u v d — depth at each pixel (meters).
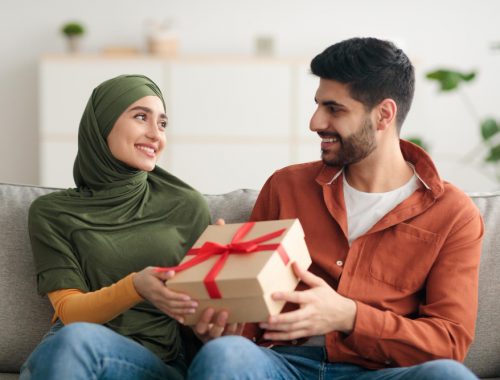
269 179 2.02
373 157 1.86
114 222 1.98
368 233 1.81
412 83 1.88
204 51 5.72
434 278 1.77
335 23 5.73
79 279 1.90
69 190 2.06
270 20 5.73
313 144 5.38
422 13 5.74
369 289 1.78
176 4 5.69
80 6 5.64
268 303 1.51
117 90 2.05
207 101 5.32
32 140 5.68
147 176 2.12
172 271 1.55
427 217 1.81
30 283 2.03
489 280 1.97
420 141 3.98
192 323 1.60
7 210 2.08
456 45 5.76
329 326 1.64
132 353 1.59
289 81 5.34
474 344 1.94
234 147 5.35
